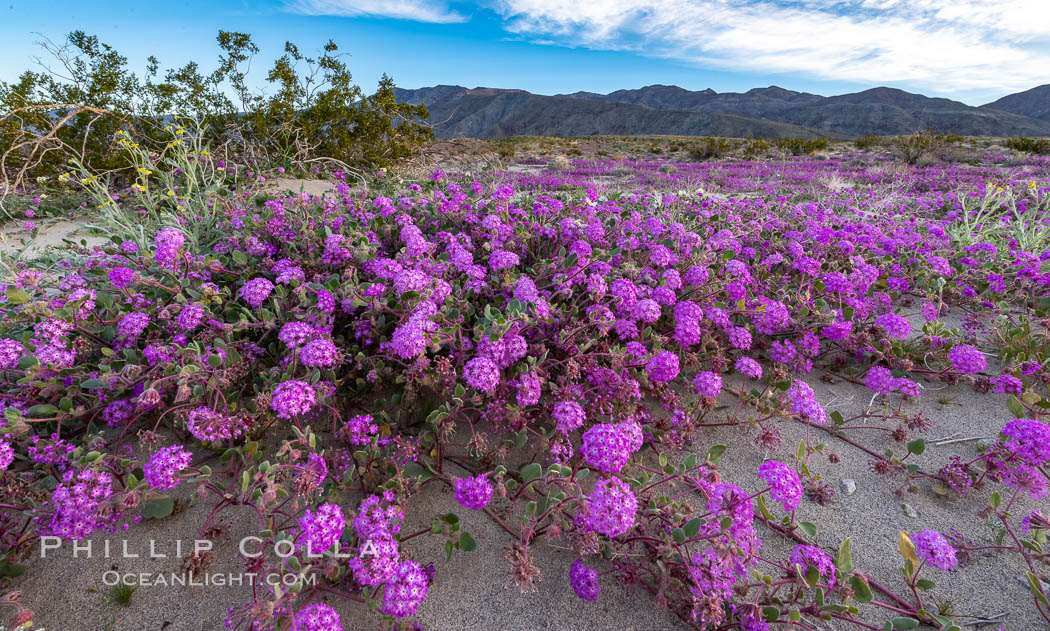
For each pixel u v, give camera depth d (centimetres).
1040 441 226
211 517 195
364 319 299
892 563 216
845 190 1082
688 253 421
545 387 284
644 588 203
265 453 251
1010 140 2645
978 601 200
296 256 371
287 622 164
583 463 244
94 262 389
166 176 569
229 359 254
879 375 305
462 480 197
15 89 786
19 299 263
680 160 2933
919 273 492
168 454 181
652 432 273
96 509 175
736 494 193
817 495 246
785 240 538
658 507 208
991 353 384
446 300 296
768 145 3425
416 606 167
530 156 2867
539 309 273
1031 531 229
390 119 1172
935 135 2242
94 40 838
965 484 245
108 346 290
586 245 348
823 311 362
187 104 939
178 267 336
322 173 1045
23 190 732
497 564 213
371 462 226
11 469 222
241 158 949
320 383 226
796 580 188
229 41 960
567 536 204
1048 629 189
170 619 187
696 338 286
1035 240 595
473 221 447
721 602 178
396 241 433
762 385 337
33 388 241
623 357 265
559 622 192
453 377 243
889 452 257
